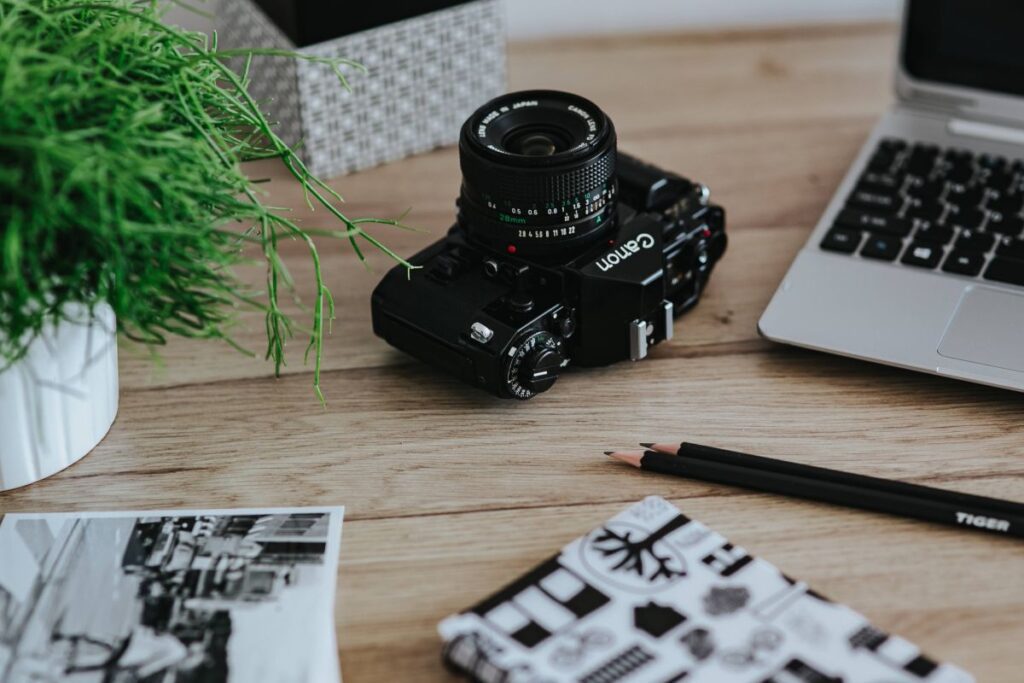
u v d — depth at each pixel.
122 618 0.50
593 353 0.63
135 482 0.58
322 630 0.49
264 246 0.54
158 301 0.53
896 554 0.54
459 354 0.60
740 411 0.62
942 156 0.75
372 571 0.54
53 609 0.50
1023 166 0.73
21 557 0.53
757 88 0.90
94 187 0.47
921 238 0.68
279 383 0.65
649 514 0.54
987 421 0.61
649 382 0.64
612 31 0.99
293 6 0.73
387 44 0.78
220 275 0.57
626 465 0.59
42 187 0.46
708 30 0.98
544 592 0.50
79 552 0.53
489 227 0.61
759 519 0.56
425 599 0.52
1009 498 0.56
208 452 0.60
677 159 0.82
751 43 0.96
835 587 0.52
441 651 0.50
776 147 0.83
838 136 0.84
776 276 0.71
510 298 0.60
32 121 0.47
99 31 0.53
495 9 0.81
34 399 0.55
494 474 0.59
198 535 0.54
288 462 0.60
